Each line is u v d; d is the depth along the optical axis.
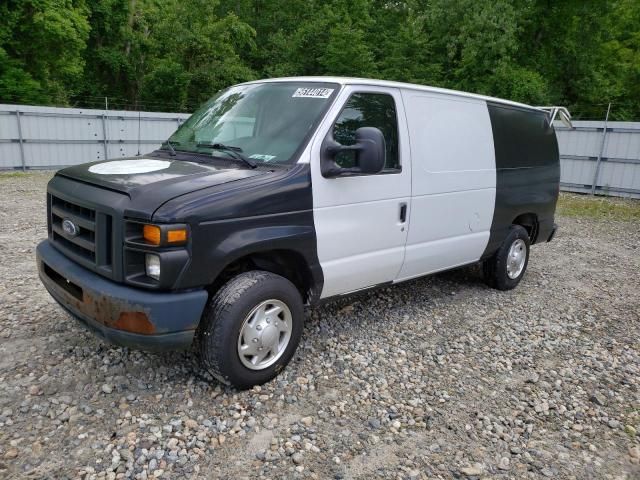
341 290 4.34
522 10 28.22
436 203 4.98
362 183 4.21
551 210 6.84
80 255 3.56
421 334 4.95
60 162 17.00
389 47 32.94
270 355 3.79
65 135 16.92
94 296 3.26
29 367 3.85
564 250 9.11
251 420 3.39
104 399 3.51
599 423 3.70
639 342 5.16
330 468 3.03
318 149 3.89
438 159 4.97
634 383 4.30
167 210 3.14
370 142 3.72
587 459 3.29
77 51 26.30
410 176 4.65
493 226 5.84
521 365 4.49
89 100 31.77
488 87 26.98
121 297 3.16
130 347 3.29
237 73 31.28
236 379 3.57
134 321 3.16
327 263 4.07
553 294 6.50
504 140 5.89
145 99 31.42
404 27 31.89
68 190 3.64
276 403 3.61
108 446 3.06
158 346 3.23
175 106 30.64
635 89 29.55
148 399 3.54
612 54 31.00
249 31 32.69
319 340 4.62
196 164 3.94
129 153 18.38
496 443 3.38
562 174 16.83
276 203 3.62
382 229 4.46
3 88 24.02
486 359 4.55
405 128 4.62
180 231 3.14
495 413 3.72
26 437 3.10
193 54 30.91
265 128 4.13
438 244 5.11
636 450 3.41
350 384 3.93
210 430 3.27
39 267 3.98
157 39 31.97
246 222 3.46
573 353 4.81
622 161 15.59
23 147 16.22
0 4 22.62
